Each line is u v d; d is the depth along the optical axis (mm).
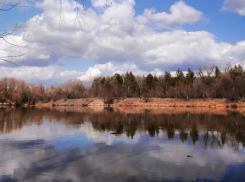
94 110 64625
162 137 22688
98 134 24453
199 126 29906
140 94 100312
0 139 21656
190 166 13781
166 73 107000
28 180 11820
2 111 58938
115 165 14031
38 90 102188
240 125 30297
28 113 52906
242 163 14312
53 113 52812
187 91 83250
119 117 42500
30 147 18578
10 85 92438
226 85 75938
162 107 76312
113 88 99625
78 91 109438
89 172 12875
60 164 14266
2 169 13414
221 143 19906
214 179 11828
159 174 12539
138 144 19609
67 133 25094
